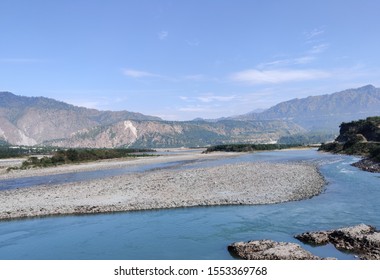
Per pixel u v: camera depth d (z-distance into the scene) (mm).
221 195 39062
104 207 35344
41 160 103875
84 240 25719
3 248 24547
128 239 25578
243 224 28312
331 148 134500
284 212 31594
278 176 53125
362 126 141000
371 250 20812
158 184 48469
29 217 33156
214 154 153625
